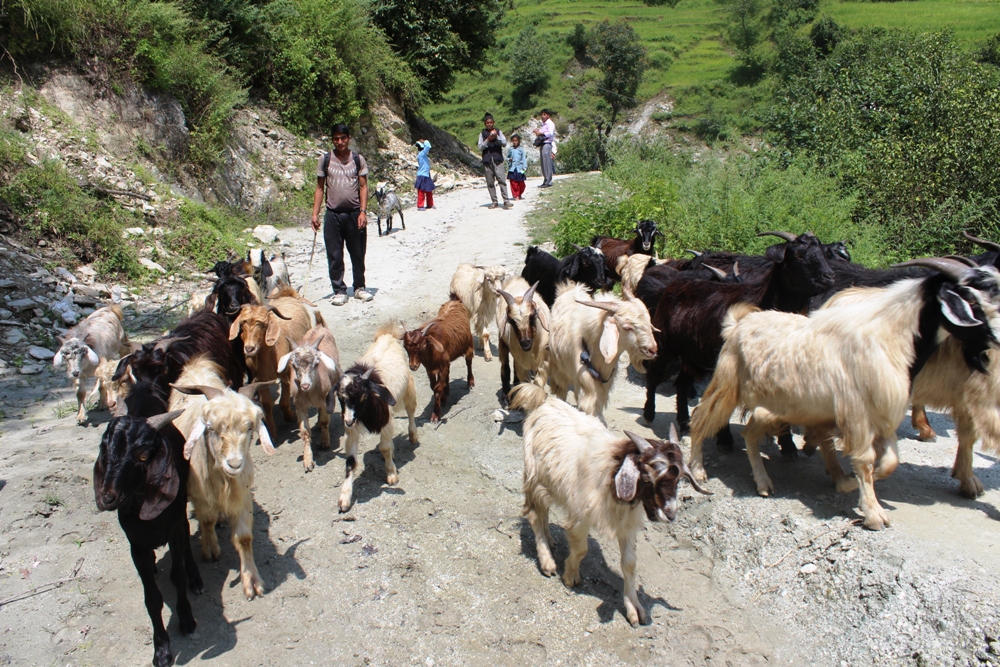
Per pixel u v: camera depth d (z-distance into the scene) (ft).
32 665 13.38
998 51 104.27
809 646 13.62
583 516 14.35
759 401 17.06
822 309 16.78
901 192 42.45
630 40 172.24
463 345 24.43
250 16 63.72
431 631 14.40
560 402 16.65
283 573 16.02
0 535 16.65
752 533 16.31
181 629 14.17
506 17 224.12
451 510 18.29
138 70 49.01
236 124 59.21
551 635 14.26
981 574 13.30
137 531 13.14
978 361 14.93
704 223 38.63
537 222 50.72
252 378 22.16
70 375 21.76
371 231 54.34
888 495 16.63
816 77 62.85
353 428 18.06
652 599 15.20
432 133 92.53
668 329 21.25
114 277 35.99
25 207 36.14
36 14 44.45
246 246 45.03
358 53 73.77
